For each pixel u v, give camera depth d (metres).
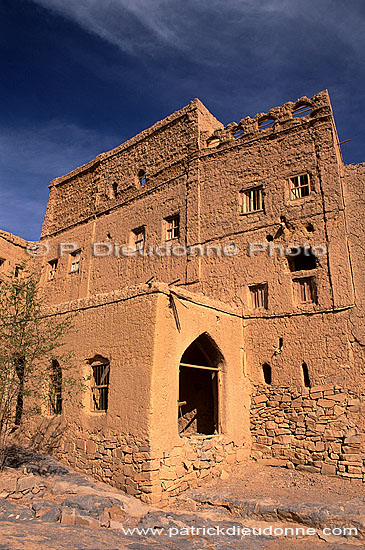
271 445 14.44
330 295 14.66
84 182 25.31
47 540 7.60
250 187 17.47
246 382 15.40
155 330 11.70
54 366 14.58
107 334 12.98
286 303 15.44
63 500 9.80
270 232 16.48
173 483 11.16
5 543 7.14
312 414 13.95
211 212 18.27
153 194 20.81
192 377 17.27
